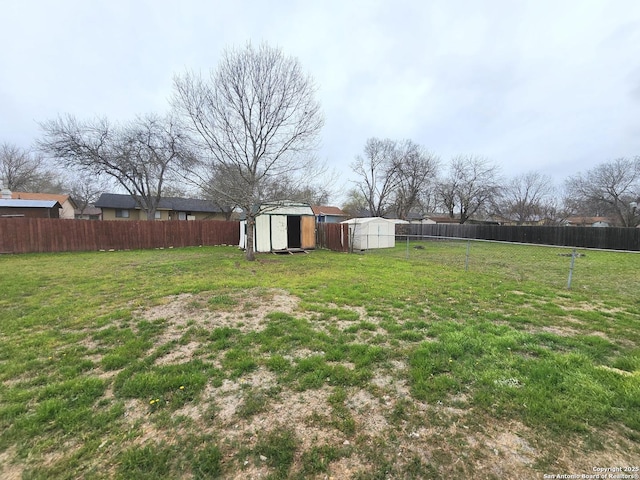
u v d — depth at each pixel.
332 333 3.72
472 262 10.89
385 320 4.20
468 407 2.23
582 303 5.15
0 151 30.34
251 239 10.61
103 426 2.02
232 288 6.07
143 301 5.08
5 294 5.56
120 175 20.66
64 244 13.13
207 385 2.55
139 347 3.30
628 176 26.86
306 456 1.78
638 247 16.11
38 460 1.75
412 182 26.80
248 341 3.48
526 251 15.53
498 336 3.55
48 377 2.67
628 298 5.54
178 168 13.43
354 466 1.71
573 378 2.55
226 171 10.05
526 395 2.33
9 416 2.10
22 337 3.59
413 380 2.62
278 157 10.54
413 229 26.39
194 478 1.62
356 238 17.25
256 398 2.37
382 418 2.12
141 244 14.88
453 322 4.07
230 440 1.91
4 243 11.99
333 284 6.50
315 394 2.43
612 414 2.08
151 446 1.84
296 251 13.92
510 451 1.80
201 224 16.44
